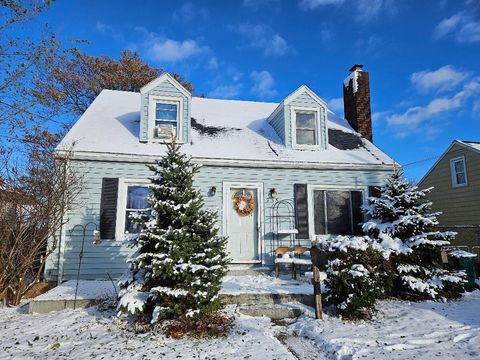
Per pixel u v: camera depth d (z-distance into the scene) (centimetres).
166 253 546
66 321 561
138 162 952
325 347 470
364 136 1280
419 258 773
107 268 887
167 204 561
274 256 995
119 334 504
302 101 1153
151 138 1012
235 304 648
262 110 1380
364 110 1311
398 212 832
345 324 564
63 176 799
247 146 1084
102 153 916
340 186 1073
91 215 904
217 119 1230
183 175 602
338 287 618
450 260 827
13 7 730
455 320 581
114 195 921
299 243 1019
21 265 710
